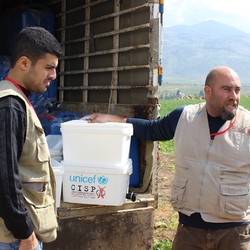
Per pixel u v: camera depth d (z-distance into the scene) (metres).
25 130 2.12
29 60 2.18
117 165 3.44
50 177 2.40
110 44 4.70
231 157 2.86
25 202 2.19
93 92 5.06
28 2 6.39
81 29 5.31
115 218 3.72
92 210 3.62
